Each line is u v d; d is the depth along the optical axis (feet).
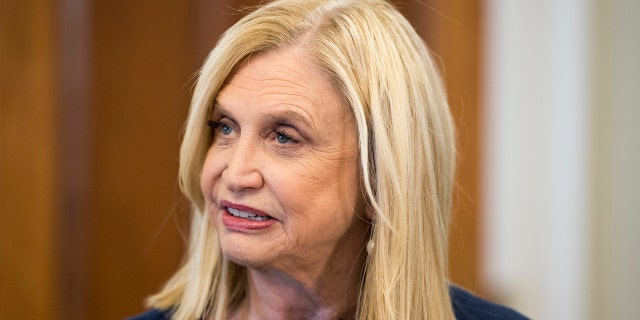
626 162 27.32
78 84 18.84
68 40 18.69
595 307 27.96
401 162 11.50
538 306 27.02
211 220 12.44
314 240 11.38
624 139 27.25
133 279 20.38
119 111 19.70
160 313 13.47
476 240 24.11
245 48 11.15
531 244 26.66
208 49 20.20
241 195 11.17
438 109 12.60
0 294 18.33
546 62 26.40
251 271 12.32
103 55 19.29
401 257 11.76
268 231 11.29
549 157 26.71
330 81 11.16
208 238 12.89
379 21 11.85
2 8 17.78
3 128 17.99
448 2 22.70
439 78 12.92
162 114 20.31
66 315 19.21
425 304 12.22
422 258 12.12
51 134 18.56
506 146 25.77
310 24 11.37
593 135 26.99
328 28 11.39
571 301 27.58
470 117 23.54
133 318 13.47
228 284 12.85
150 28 19.93
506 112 25.67
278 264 11.46
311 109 10.98
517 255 26.43
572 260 27.40
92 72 19.04
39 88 18.30
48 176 18.61
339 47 11.23
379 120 11.30
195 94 11.81
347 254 12.17
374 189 11.64
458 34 22.97
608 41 26.86
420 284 12.14
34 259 18.62
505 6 25.26
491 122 25.20
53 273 18.92
